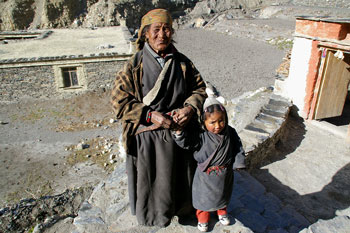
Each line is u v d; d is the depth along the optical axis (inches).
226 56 1180.5
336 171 281.6
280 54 1183.6
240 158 111.1
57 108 775.1
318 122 365.4
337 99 369.7
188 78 107.8
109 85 842.8
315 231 140.6
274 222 187.3
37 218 238.1
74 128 674.8
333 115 378.6
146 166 104.0
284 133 347.6
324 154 309.1
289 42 1258.0
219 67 1054.4
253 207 197.5
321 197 247.3
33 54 850.1
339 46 312.0
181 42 1390.3
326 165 291.0
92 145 600.7
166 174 106.0
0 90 776.3
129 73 100.0
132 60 101.2
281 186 259.8
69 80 818.2
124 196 162.7
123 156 530.0
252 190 223.0
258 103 397.7
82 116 735.7
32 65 767.7
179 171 115.0
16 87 783.7
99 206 157.1
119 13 1569.9
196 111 102.7
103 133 648.4
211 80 933.8
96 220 144.3
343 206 237.1
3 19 1537.9
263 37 1373.0
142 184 105.7
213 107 102.4
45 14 1529.3
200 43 1371.8
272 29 1396.4
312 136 343.3
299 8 1569.9
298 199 243.8
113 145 593.6
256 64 1081.4
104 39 1054.4
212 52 1236.5
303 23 343.0
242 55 1190.3
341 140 333.7
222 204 114.7
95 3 1589.6
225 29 1555.1
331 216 224.7
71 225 173.2
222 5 1807.3
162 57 99.9
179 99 103.9
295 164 291.6
